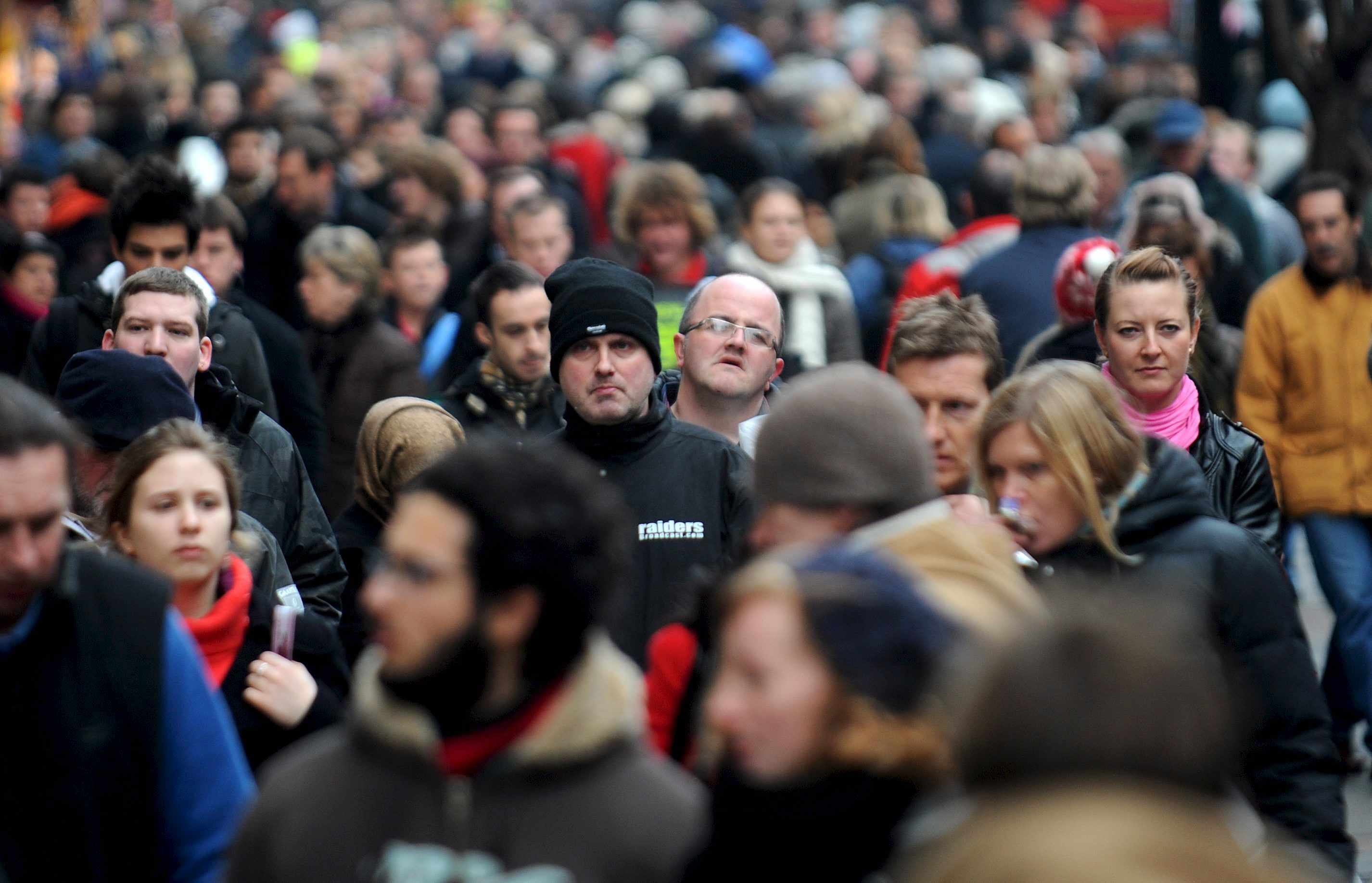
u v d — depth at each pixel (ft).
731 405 66.74
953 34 309.22
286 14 381.40
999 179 122.11
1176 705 22.95
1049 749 22.89
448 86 266.98
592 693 32.14
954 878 22.85
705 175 156.97
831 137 143.02
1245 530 49.29
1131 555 47.37
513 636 31.73
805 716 29.89
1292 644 47.57
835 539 39.40
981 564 38.24
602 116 199.11
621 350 60.64
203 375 66.33
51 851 36.55
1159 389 62.85
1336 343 88.12
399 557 31.91
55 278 110.42
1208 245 90.84
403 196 129.90
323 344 95.71
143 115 184.14
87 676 37.11
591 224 161.89
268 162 142.10
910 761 29.76
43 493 36.11
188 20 329.93
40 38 273.95
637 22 367.45
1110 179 137.08
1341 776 47.50
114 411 54.95
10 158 205.26
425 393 95.66
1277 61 124.16
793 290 102.27
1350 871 46.57
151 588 38.37
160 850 38.24
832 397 39.75
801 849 29.81
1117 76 188.24
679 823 31.96
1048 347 76.48
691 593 44.75
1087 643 23.52
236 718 48.57
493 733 31.71
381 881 31.24
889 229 120.37
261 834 32.48
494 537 31.53
